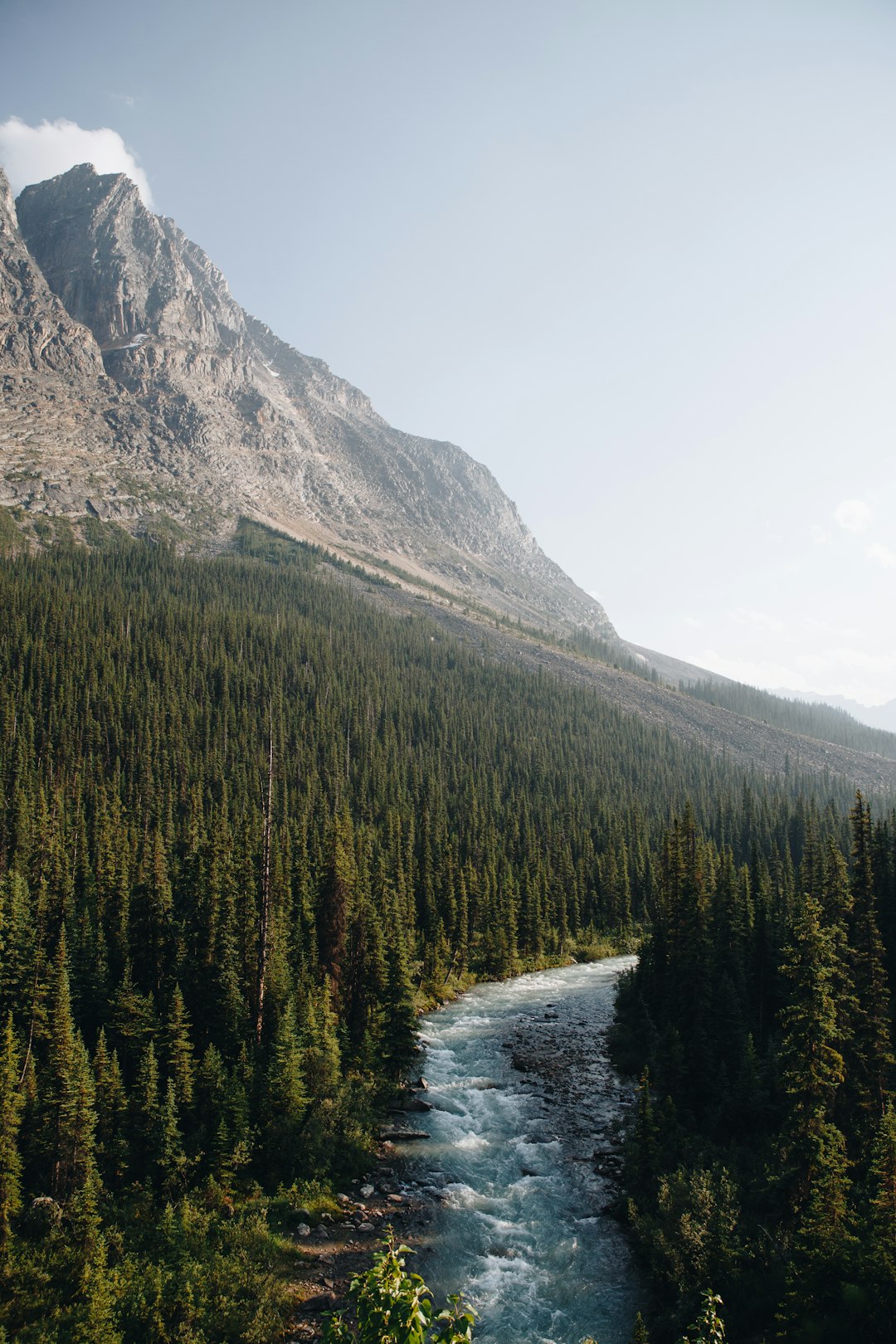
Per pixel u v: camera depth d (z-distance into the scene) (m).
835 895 43.62
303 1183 36.19
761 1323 24.38
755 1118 37.78
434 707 199.88
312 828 98.50
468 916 91.81
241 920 52.22
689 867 61.56
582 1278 29.80
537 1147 41.28
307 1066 44.16
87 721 123.25
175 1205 33.69
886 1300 19.88
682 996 51.94
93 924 58.31
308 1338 26.23
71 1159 34.41
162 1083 40.12
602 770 195.62
